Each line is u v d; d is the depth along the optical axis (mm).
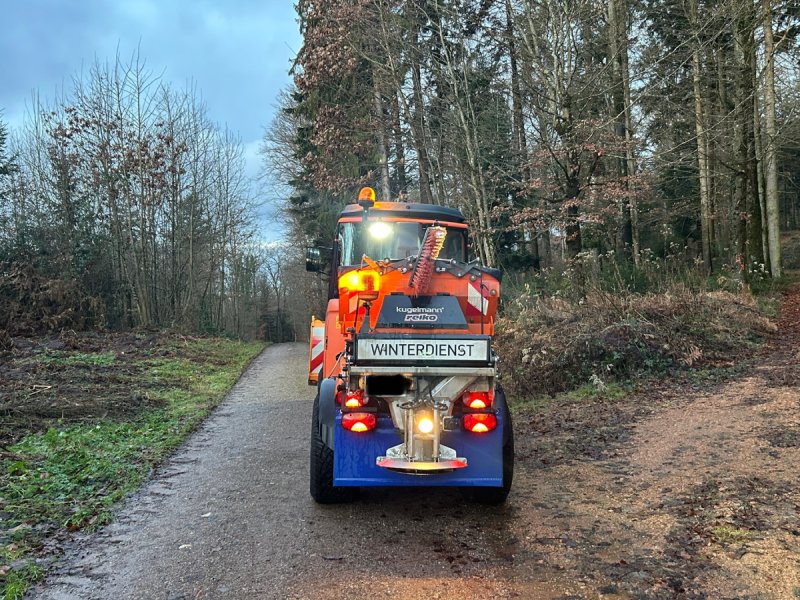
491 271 5699
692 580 3918
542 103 15484
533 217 15109
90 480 6734
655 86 15141
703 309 12242
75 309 22328
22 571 4434
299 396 12703
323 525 5230
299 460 7461
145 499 6156
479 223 16891
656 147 20062
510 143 18516
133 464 7402
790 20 19344
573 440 7453
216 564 4516
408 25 17578
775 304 16062
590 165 15812
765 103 20859
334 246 8680
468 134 16812
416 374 4914
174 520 5508
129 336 21516
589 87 15781
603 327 11000
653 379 9906
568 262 14664
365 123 19297
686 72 19531
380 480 5047
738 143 21078
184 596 4031
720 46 17891
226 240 36969
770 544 4258
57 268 23281
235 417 10516
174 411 10758
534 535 4848
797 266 30297
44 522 5492
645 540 4570
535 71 15344
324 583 4141
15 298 21328
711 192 24984
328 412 5387
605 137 14695
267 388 14094
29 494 6105
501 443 5090
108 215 26609
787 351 10688
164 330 25312
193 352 19797
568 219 14484
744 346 11258
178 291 31469
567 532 4852
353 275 5562
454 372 4910
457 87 17188
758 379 9094
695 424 7426
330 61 19234
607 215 17375
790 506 4832
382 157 21688
